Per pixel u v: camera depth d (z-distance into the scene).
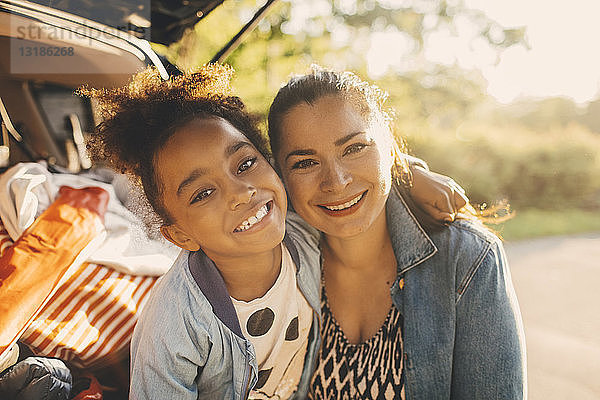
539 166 10.45
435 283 1.56
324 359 1.69
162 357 1.46
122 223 2.02
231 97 1.60
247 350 1.53
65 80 2.24
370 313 1.67
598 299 5.01
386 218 1.64
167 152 1.41
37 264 1.71
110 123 1.49
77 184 2.14
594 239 7.65
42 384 1.55
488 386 1.49
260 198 1.41
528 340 4.13
